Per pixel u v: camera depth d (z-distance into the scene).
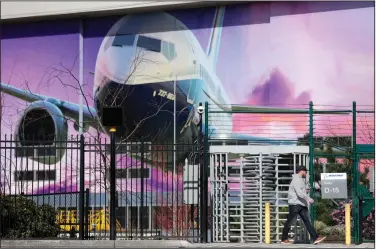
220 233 17.53
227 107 24.19
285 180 18.23
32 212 17.36
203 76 24.75
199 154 16.95
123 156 24.73
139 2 25.25
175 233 20.70
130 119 25.48
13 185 25.55
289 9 23.91
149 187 24.30
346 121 22.62
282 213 17.44
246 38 24.33
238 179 18.70
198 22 25.06
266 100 23.84
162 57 25.44
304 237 17.11
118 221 23.20
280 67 23.83
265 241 16.44
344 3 23.34
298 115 23.38
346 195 16.48
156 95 25.31
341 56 23.25
